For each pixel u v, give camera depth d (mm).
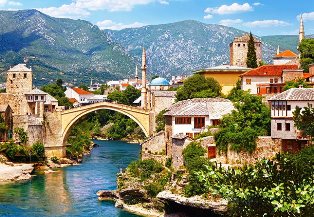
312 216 29250
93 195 112938
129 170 110000
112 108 167375
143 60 193375
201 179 32812
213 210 82000
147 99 191375
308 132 34688
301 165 32344
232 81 153625
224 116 101625
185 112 110812
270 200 30438
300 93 92750
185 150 97188
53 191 118000
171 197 88000
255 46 191875
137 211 97938
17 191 118375
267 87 127875
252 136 93562
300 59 144625
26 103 172125
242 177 32125
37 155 152750
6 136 156375
